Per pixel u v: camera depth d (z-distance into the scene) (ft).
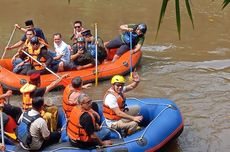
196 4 59.11
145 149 23.38
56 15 53.67
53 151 22.11
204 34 48.16
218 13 55.67
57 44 34.63
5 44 43.98
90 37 35.94
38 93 24.43
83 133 21.76
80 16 53.47
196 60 40.68
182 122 26.08
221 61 40.45
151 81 35.81
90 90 34.09
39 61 33.50
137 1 60.29
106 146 22.63
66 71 34.32
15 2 58.29
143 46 44.16
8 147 22.67
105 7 57.26
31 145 21.84
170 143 25.85
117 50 37.81
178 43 45.27
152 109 26.66
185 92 34.01
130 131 24.43
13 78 32.60
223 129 28.71
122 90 24.64
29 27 35.73
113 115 24.27
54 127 25.12
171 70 38.11
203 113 30.81
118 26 50.34
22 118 22.03
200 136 27.86
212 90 34.32
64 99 24.99
